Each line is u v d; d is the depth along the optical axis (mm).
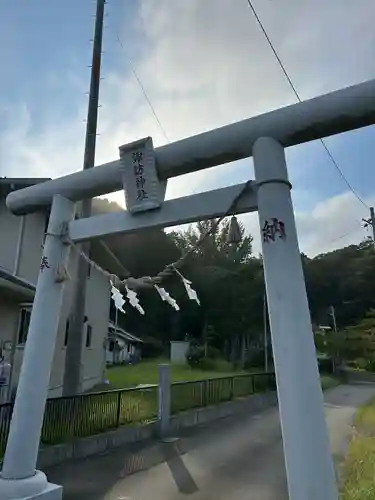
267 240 2785
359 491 3965
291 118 2945
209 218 3326
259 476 5273
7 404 5008
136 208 3541
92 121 8227
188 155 3330
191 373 19062
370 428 7941
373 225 16688
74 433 6070
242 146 3125
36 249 10703
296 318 2584
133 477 5125
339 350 26453
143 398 7941
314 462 2344
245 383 12484
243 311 26859
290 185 2928
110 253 13305
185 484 4906
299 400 2436
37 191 4184
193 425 8891
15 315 9250
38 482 3377
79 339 7562
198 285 27141
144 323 30688
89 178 3889
